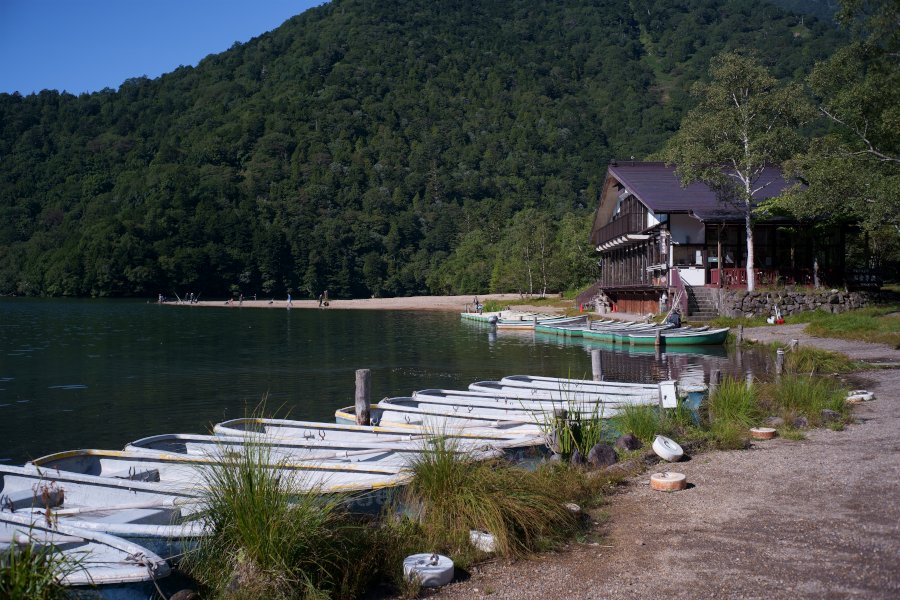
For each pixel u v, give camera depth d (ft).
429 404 39.06
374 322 154.20
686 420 33.47
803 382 37.01
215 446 29.30
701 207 101.45
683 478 22.58
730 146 92.22
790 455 26.13
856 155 84.17
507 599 14.82
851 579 14.47
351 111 602.85
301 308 240.53
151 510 21.43
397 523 19.19
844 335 72.74
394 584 16.19
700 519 19.16
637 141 576.61
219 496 17.48
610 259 144.46
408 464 23.81
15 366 71.05
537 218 214.90
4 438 38.63
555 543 17.90
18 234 432.66
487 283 293.64
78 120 604.08
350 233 408.05
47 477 23.73
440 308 229.25
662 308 101.19
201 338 108.17
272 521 15.97
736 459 26.09
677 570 15.62
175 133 567.18
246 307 249.55
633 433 30.35
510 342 98.63
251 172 472.44
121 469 27.58
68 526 19.10
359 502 22.47
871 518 18.21
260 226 370.32
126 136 558.56
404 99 638.53
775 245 104.17
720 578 14.98
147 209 372.79
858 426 31.12
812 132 266.36
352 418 38.55
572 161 563.89
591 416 31.07
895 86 78.33
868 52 79.51
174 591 17.06
